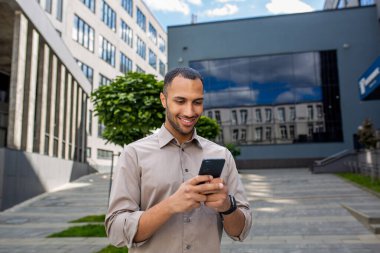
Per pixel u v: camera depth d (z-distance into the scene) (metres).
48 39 17.78
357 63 28.12
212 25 30.17
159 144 1.77
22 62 14.70
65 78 22.64
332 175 20.81
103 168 34.09
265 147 28.22
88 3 33.31
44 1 25.83
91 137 31.92
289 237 7.29
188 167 1.75
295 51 29.03
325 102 28.09
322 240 6.93
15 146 14.02
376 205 10.35
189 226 1.65
